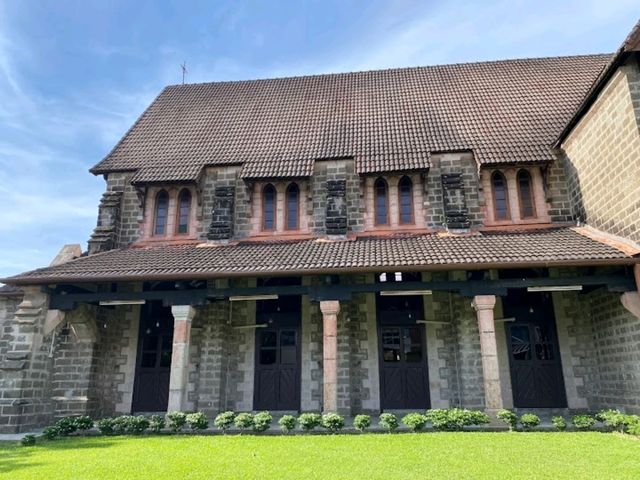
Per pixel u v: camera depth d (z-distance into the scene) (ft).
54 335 51.62
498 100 67.21
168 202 62.80
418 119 65.67
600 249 44.60
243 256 52.21
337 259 48.06
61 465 29.81
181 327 48.73
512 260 44.11
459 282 46.50
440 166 59.47
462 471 26.53
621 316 46.91
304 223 60.13
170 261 51.96
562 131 55.72
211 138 67.77
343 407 52.85
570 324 54.39
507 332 55.11
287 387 56.13
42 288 50.06
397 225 58.59
